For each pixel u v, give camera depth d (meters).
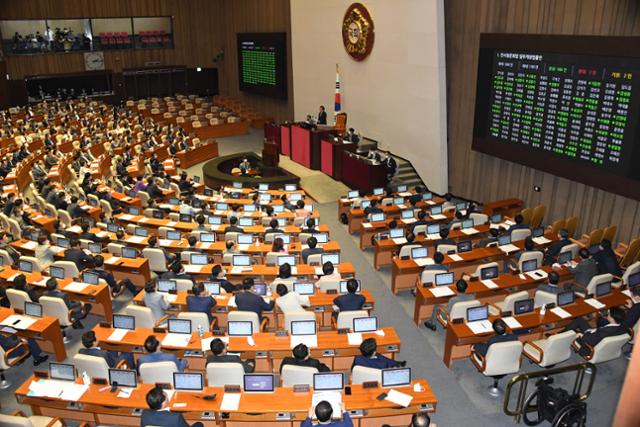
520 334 10.42
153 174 22.55
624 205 14.45
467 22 19.14
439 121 20.52
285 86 33.50
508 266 14.40
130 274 13.71
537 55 15.80
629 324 10.08
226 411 7.74
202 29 41.69
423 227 15.37
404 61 21.88
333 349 9.59
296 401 7.91
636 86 13.02
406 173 22.58
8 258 13.61
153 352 8.56
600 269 12.77
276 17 33.72
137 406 7.94
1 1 35.12
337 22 25.97
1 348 9.80
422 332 12.02
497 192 19.20
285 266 11.65
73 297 12.19
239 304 10.70
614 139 13.83
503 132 17.66
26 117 33.03
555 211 16.84
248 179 23.25
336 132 24.92
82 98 39.00
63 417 8.48
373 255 16.38
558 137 15.55
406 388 8.16
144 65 40.75
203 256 13.33
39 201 18.80
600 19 14.11
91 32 39.00
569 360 10.80
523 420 8.95
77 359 8.40
